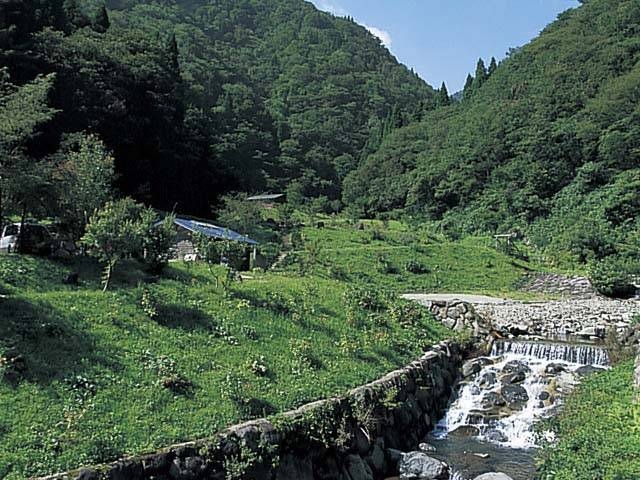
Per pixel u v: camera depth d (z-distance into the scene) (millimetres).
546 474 9375
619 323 21062
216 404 10195
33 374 9352
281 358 12828
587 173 56031
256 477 9141
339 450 10844
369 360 14461
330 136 107125
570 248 39812
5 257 13758
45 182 14328
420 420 14195
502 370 17281
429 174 72062
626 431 10008
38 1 48562
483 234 52906
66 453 7992
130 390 9820
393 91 141625
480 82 104562
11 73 38344
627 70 70125
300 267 25406
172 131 51500
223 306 14406
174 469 8422
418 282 32031
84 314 11711
